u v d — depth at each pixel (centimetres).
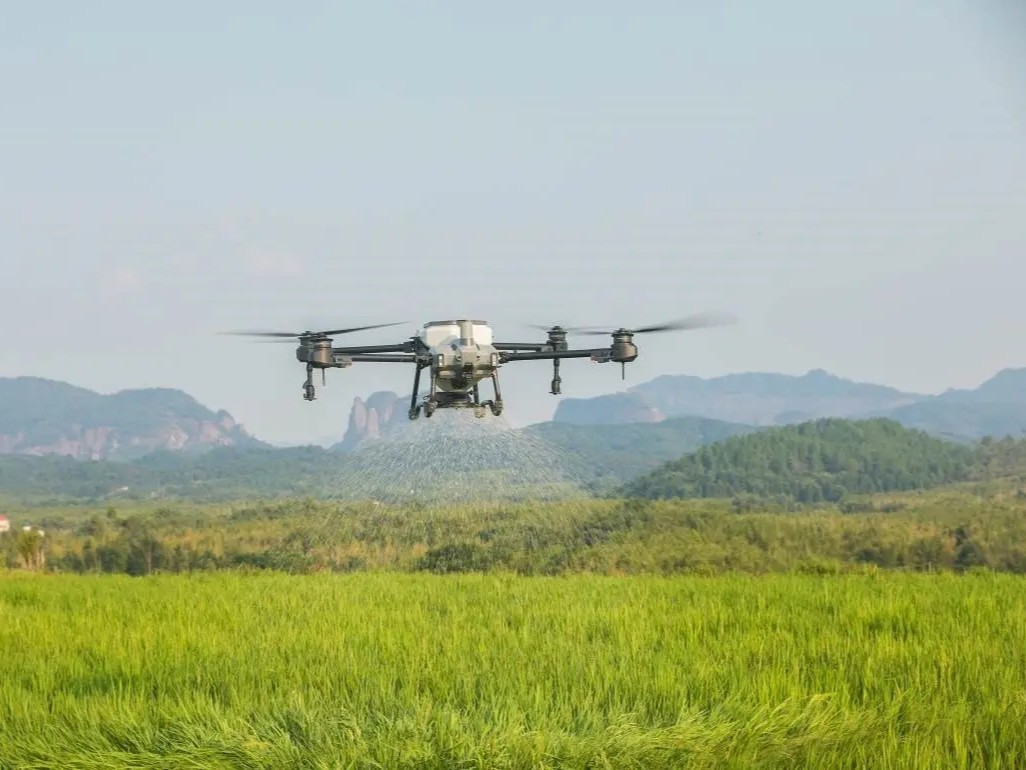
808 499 11062
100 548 6369
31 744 1350
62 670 1769
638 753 1223
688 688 1527
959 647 1739
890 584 2703
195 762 1242
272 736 1305
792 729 1305
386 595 2655
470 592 2711
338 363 2039
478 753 1209
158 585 3092
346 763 1213
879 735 1281
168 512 8706
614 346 2028
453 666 1675
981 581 2825
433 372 1944
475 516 4638
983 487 13125
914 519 8025
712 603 2306
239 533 5862
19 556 5950
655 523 5300
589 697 1448
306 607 2438
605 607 2334
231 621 2214
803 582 2839
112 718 1430
